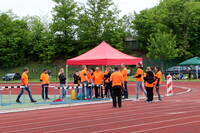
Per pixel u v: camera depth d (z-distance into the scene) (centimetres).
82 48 7731
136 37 7806
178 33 6938
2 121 1435
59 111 1761
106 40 7306
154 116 1441
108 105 2002
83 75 2353
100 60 2370
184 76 5428
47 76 2383
